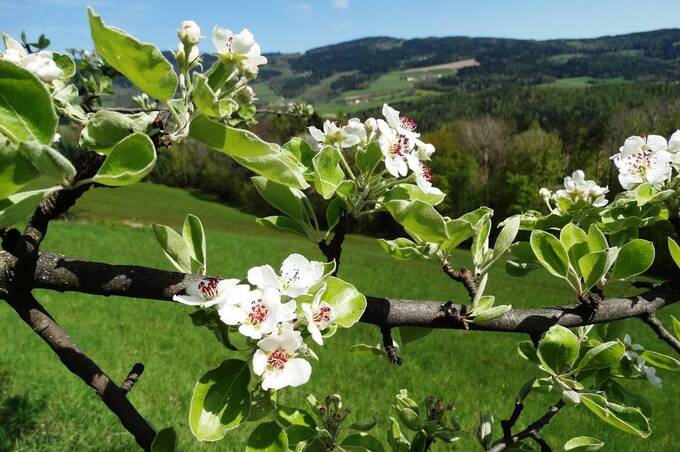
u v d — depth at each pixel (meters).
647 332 15.95
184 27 1.36
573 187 2.30
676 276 2.07
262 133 42.44
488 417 2.35
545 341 1.76
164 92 1.18
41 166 1.03
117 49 1.11
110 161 1.08
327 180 1.70
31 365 8.41
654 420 9.87
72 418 6.98
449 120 83.56
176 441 1.33
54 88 1.48
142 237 25.89
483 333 14.51
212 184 61.16
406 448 2.41
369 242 40.06
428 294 21.61
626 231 2.25
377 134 1.84
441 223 1.56
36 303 1.36
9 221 1.05
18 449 6.05
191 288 1.40
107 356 9.77
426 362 11.56
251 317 1.36
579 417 9.36
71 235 23.92
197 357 10.29
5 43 1.41
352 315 1.48
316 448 2.22
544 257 1.90
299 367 1.34
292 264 1.47
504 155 49.38
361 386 9.69
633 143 2.27
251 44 1.39
